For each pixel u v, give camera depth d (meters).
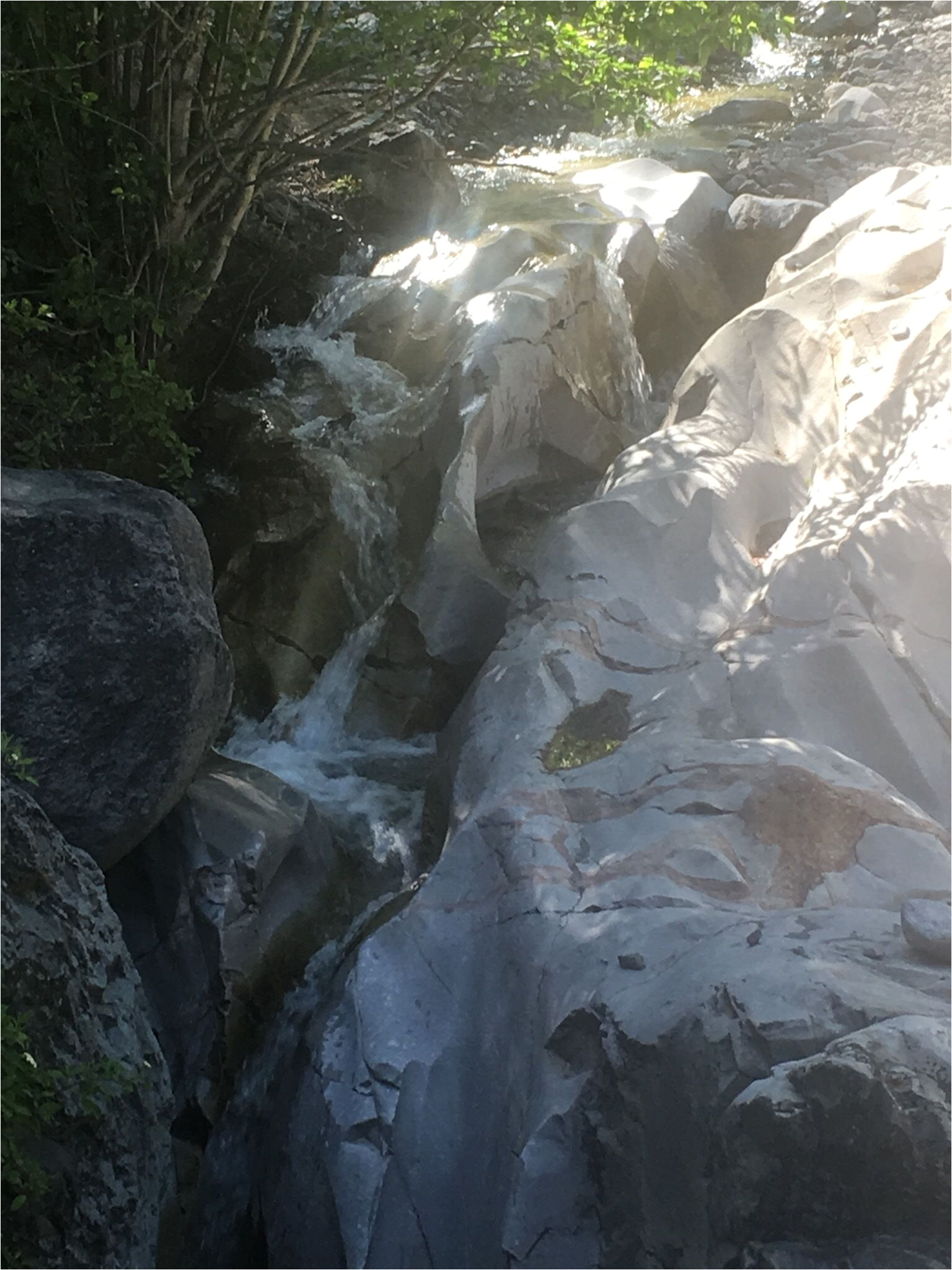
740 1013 3.42
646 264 8.64
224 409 7.70
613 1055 3.67
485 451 7.15
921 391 5.91
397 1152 4.00
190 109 7.48
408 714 6.34
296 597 6.74
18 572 4.79
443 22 7.19
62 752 4.79
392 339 7.97
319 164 9.73
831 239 7.46
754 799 4.52
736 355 6.82
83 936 4.41
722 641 5.44
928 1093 3.09
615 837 4.54
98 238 7.46
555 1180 3.66
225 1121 4.76
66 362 7.25
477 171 10.62
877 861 4.36
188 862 5.05
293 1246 4.10
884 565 5.35
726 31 6.84
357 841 5.70
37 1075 3.80
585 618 5.65
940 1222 3.10
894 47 12.36
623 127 11.84
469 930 4.45
